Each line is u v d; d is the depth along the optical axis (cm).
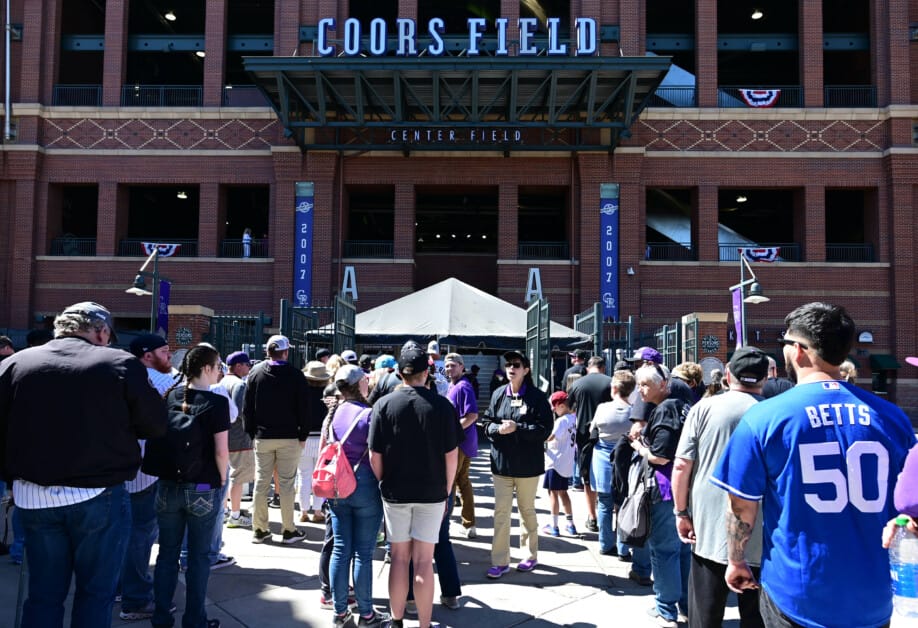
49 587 345
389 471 449
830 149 2323
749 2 2873
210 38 2442
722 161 2341
